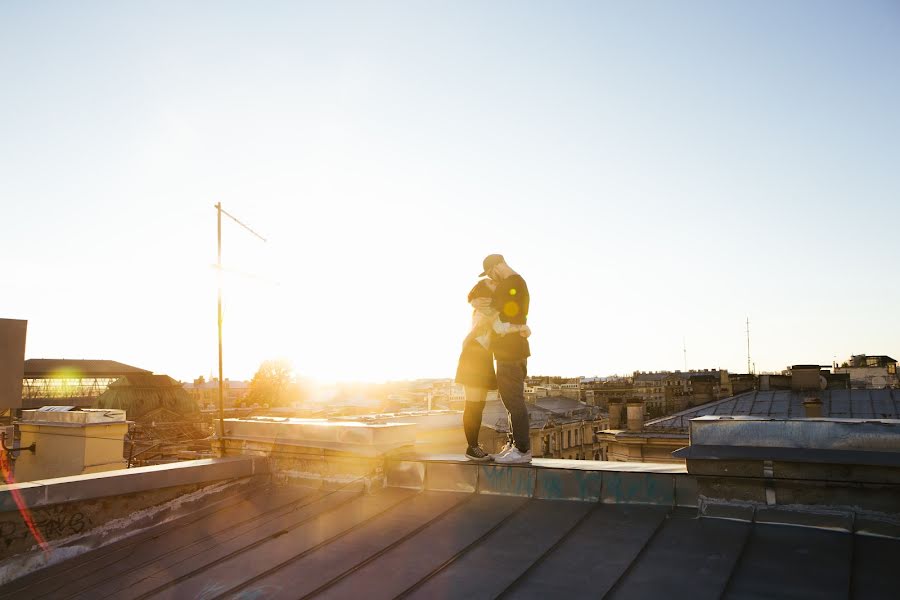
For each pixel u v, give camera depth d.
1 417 14.62
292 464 5.78
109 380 76.44
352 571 3.83
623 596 3.17
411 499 4.93
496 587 3.41
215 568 4.13
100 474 4.81
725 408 33.34
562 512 4.32
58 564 4.43
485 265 5.15
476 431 5.05
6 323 10.41
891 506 3.48
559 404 67.75
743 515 3.87
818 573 3.16
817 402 27.98
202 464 5.47
